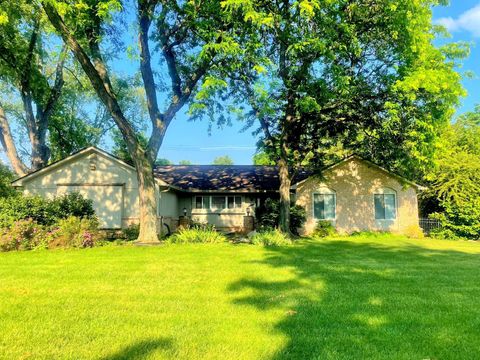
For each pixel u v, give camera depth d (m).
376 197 22.53
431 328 4.39
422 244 16.30
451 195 20.61
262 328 4.33
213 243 14.30
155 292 6.12
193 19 12.55
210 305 5.32
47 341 3.90
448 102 14.61
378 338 4.04
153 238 14.05
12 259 9.95
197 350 3.67
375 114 16.42
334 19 13.38
